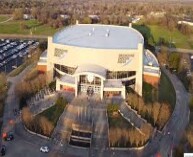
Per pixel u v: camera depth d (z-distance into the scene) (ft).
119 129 601.62
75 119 642.22
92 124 627.87
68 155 551.59
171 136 619.67
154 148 580.30
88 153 558.56
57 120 637.71
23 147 568.00
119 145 573.33
